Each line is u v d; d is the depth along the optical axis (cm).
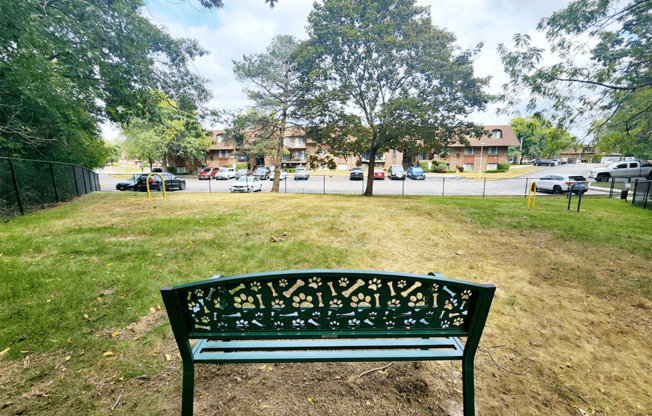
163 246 539
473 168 4688
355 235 649
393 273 145
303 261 471
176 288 138
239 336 153
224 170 3834
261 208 1055
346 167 4959
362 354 167
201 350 173
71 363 225
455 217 885
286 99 1895
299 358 163
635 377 225
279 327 157
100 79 1086
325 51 1470
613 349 261
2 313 288
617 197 1694
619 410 192
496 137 4650
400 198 1556
